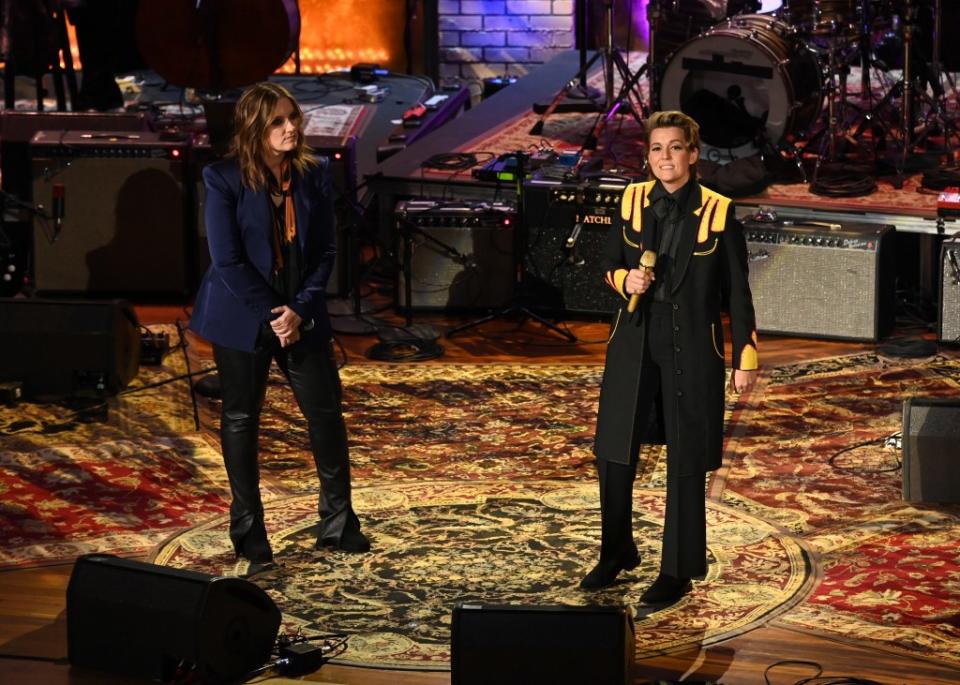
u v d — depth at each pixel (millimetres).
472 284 28969
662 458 22141
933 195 29203
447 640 16656
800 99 30031
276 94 17578
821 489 20953
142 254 29734
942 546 18953
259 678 15789
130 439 23031
